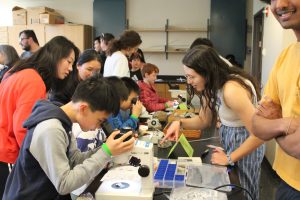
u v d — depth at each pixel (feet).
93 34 23.52
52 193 4.21
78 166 4.08
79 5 24.07
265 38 15.05
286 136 3.29
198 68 5.60
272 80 3.92
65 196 4.35
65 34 22.80
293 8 3.26
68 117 4.20
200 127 6.93
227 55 21.57
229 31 22.00
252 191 5.89
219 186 4.46
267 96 3.87
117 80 6.89
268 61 14.12
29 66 5.83
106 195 4.10
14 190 4.22
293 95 3.47
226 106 5.75
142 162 4.32
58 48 5.88
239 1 21.74
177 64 23.73
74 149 4.66
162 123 8.90
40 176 4.14
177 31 23.18
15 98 5.64
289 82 3.56
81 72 6.64
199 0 22.81
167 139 6.55
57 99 5.96
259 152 5.91
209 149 6.24
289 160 3.65
